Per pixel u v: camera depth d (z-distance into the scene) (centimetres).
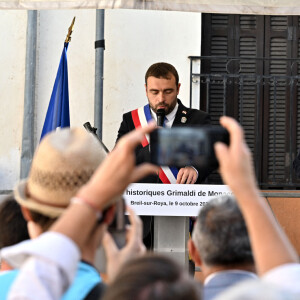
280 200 1344
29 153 1518
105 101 1598
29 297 259
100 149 358
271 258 271
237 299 200
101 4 990
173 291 222
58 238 272
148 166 285
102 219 328
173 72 1088
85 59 1605
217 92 1628
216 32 1662
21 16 1598
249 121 1633
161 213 921
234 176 276
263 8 1016
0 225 428
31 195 354
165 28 1609
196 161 353
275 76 1569
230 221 377
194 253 410
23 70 1591
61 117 1421
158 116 1045
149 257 237
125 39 1605
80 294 333
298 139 1631
